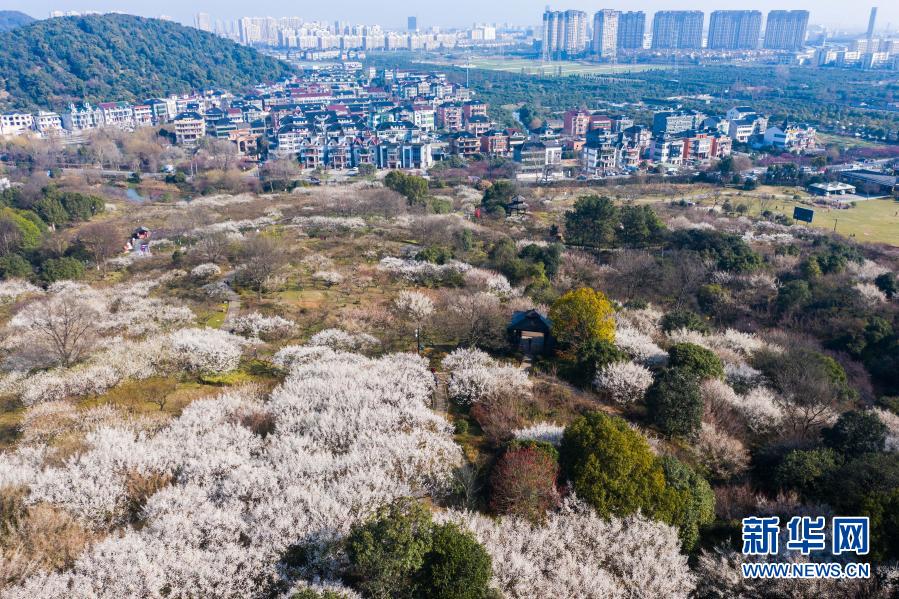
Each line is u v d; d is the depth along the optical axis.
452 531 28.78
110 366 49.97
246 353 55.81
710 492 35.59
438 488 35.19
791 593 28.94
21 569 27.97
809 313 77.31
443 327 60.31
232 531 30.39
